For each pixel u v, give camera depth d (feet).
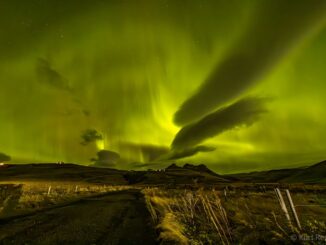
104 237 37.91
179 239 32.86
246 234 38.34
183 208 65.92
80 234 39.93
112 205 82.89
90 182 389.80
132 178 469.57
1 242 34.94
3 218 56.85
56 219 55.31
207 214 56.03
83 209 72.84
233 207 69.41
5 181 315.58
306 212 62.95
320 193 130.41
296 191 142.51
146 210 68.18
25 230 43.11
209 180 418.92
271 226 43.78
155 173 492.54
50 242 34.94
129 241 35.40
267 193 123.44
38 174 484.33
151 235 38.60
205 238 36.06
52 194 128.57
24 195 113.50
